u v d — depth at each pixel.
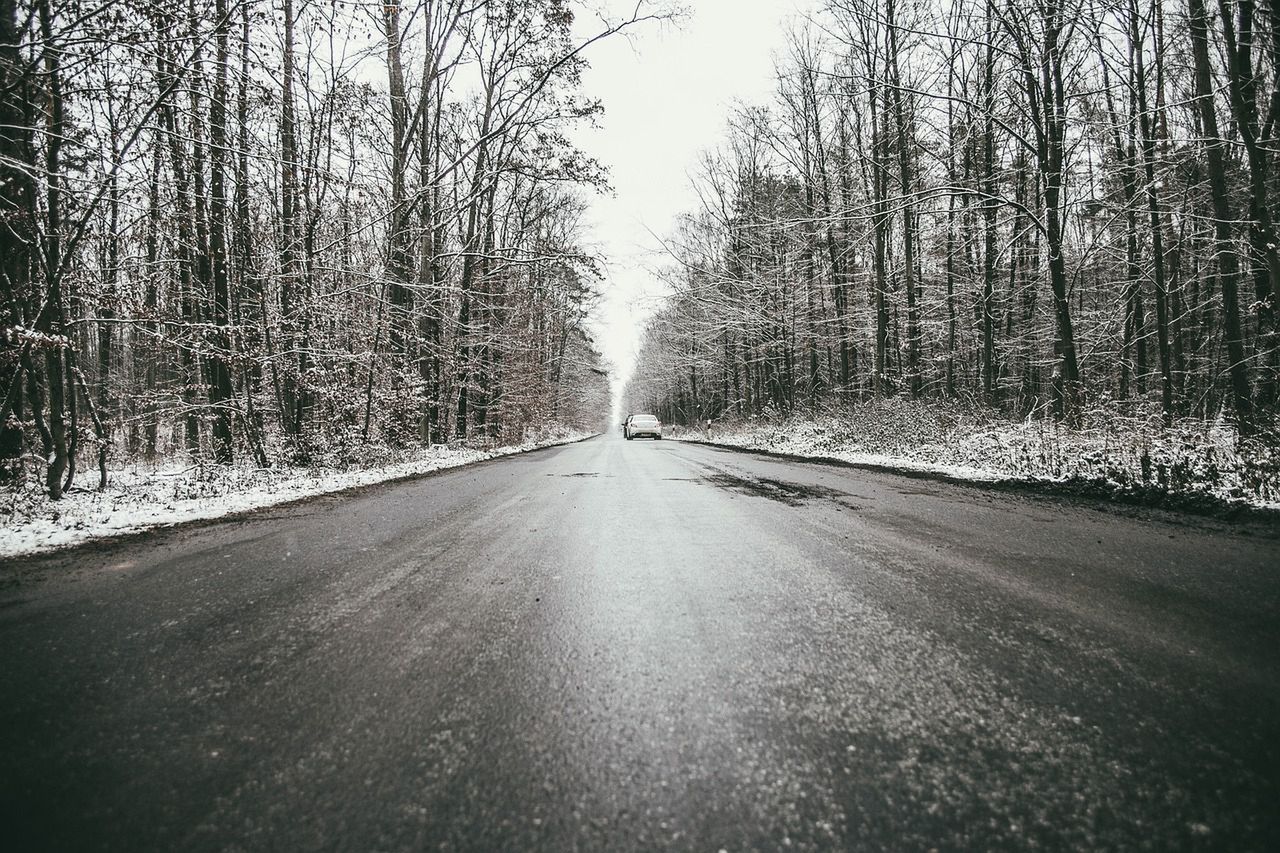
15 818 1.49
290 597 3.41
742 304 25.50
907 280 19.11
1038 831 1.43
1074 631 2.76
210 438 12.06
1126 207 12.67
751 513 6.25
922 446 13.15
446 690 2.21
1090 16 11.83
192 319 9.97
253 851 1.37
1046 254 17.92
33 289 7.46
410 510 6.81
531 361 29.84
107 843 1.40
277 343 11.43
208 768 1.72
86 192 7.04
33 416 8.42
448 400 21.41
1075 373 12.73
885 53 17.05
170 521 6.11
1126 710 2.01
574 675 2.32
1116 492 7.00
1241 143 9.59
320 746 1.83
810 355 26.97
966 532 5.11
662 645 2.62
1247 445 7.28
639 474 11.12
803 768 1.69
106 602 3.35
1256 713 1.99
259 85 8.73
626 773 1.68
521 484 9.62
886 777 1.65
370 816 1.50
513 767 1.71
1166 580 3.58
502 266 21.25
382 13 11.23
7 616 3.12
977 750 1.78
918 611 3.05
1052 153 13.22
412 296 15.70
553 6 13.79
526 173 15.62
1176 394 17.31
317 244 12.57
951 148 16.42
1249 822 1.45
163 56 7.30
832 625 2.86
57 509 6.73
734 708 2.04
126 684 2.28
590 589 3.51
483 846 1.39
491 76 16.23
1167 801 1.54
